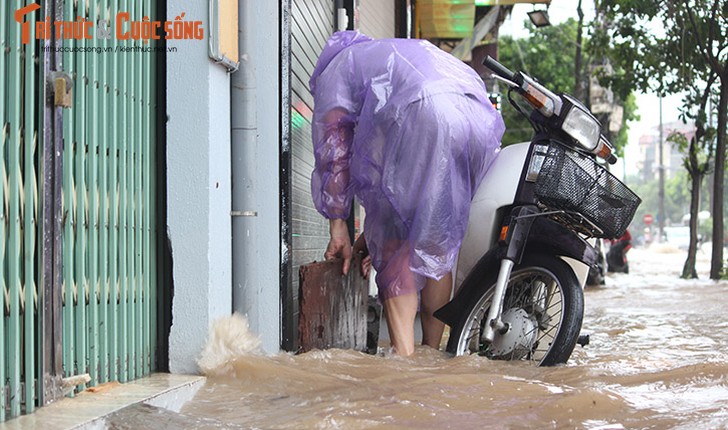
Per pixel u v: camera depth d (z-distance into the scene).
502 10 17.47
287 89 4.96
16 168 2.91
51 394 3.14
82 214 3.41
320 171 4.91
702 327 7.31
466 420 3.28
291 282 5.05
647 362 4.79
